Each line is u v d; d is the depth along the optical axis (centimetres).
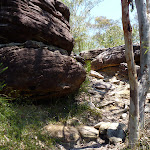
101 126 342
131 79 276
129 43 268
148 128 322
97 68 689
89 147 296
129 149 270
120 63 648
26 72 304
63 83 372
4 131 254
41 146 268
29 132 281
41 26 332
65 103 412
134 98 277
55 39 376
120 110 430
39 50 327
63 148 287
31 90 325
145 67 312
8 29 299
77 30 991
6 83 291
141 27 321
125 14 265
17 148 239
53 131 309
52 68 337
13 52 298
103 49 723
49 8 367
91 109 413
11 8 294
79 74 421
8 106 296
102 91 533
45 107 374
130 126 283
